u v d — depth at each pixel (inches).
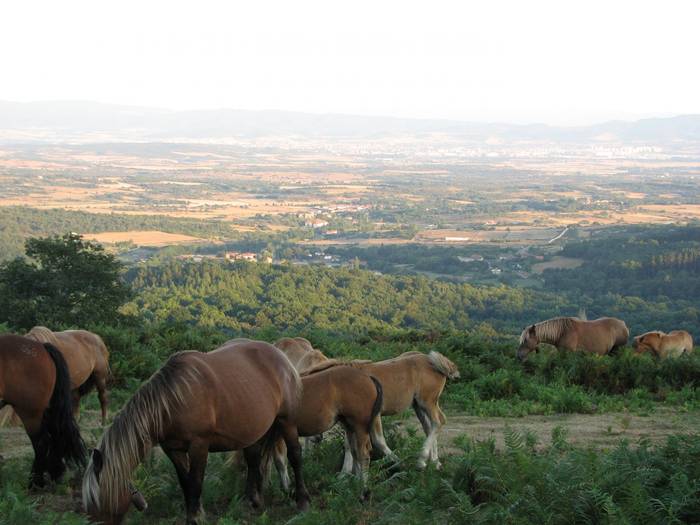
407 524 314.8
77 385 455.8
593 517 291.9
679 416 561.6
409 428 483.8
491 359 767.7
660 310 2721.5
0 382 340.5
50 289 1188.5
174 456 309.9
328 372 366.9
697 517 294.0
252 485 348.8
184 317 2390.5
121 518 289.0
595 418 552.7
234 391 315.6
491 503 319.0
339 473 373.7
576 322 769.6
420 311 2886.3
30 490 353.7
